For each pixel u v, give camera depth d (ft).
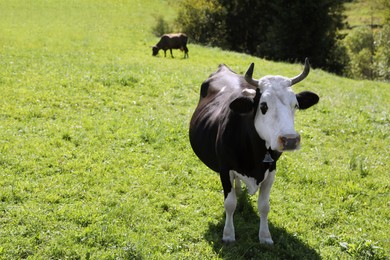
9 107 38.42
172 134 35.42
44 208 23.77
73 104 41.11
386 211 26.86
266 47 128.98
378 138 39.65
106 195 25.80
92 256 20.24
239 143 20.24
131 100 44.27
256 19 137.90
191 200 26.09
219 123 21.84
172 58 79.51
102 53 75.31
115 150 31.86
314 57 125.90
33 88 44.34
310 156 34.58
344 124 42.16
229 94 23.93
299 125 41.39
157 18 134.41
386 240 23.48
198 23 135.03
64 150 31.04
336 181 30.37
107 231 22.02
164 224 23.32
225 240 22.22
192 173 29.63
